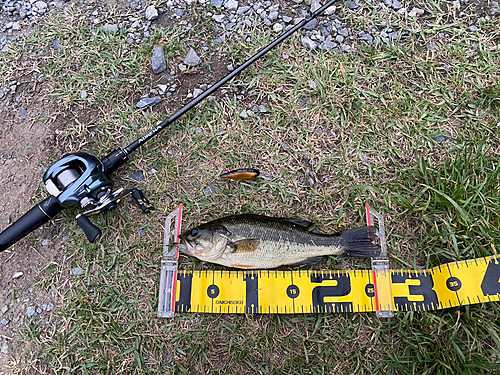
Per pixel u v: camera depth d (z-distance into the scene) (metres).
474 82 0.60
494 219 0.52
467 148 0.57
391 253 0.53
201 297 0.50
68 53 0.62
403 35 0.62
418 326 0.50
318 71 0.60
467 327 0.49
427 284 0.50
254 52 0.62
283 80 0.60
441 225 0.53
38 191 0.56
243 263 0.50
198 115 0.59
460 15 0.63
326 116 0.58
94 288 0.53
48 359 0.51
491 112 0.58
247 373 0.50
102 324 0.51
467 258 0.51
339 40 0.62
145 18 0.64
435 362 0.48
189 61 0.61
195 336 0.51
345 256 0.51
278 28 0.63
